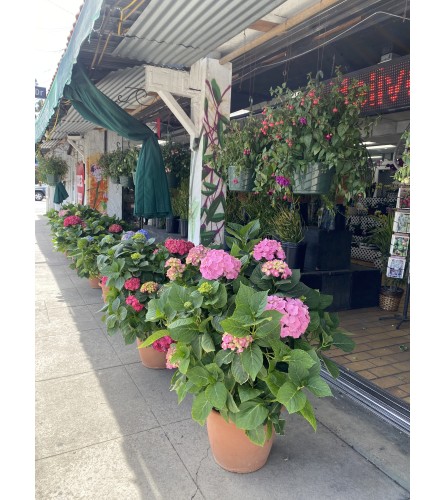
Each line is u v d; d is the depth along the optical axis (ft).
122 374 10.27
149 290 9.76
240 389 6.10
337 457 7.32
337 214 14.88
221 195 15.01
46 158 40.75
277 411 6.40
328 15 10.53
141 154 15.88
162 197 16.07
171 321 7.05
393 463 7.09
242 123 14.84
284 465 7.09
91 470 6.85
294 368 5.83
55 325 13.75
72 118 23.76
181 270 8.75
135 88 17.29
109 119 14.76
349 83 10.65
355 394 9.27
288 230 13.24
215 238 15.12
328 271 14.67
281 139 10.34
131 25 10.56
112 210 32.91
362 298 15.60
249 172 12.22
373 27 11.57
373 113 11.69
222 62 14.06
